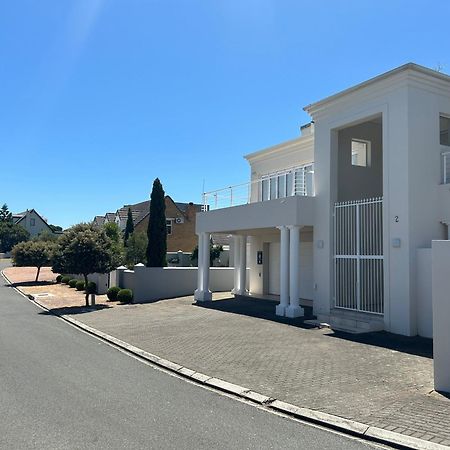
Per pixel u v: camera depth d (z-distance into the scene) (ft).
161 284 68.74
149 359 30.19
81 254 60.44
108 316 51.96
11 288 96.63
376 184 51.78
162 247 75.10
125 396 21.72
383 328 39.37
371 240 43.39
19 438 16.20
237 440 16.31
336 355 30.01
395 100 40.09
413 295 37.60
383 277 40.34
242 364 27.96
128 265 105.09
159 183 76.79
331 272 46.01
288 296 48.85
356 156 54.19
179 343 35.14
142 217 157.69
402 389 22.44
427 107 40.14
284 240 48.88
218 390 23.16
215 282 73.87
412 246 38.01
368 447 15.98
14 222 293.84
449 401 20.49
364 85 42.29
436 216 39.63
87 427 17.39
